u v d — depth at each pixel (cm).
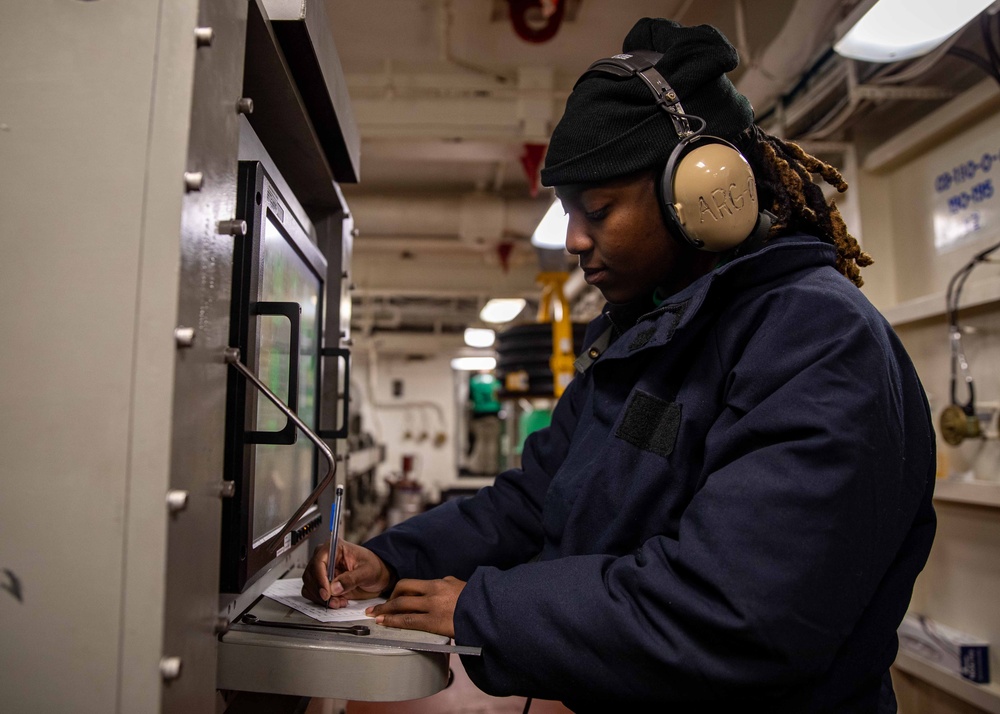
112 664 47
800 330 65
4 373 49
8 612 48
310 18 78
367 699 63
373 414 764
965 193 183
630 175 71
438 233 369
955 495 169
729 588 55
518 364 327
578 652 61
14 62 51
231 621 70
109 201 50
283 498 88
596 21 218
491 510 100
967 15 136
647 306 89
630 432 73
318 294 110
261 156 80
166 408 48
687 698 59
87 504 48
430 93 252
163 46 51
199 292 53
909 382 71
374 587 87
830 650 57
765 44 202
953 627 175
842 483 57
